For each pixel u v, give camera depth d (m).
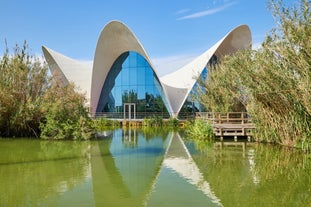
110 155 9.91
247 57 12.33
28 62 16.58
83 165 8.24
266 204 5.08
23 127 15.68
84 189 5.93
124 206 4.98
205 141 13.62
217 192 5.74
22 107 15.27
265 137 12.55
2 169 7.68
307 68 8.12
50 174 7.15
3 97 15.02
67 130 14.59
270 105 11.57
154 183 6.39
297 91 9.27
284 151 10.42
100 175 7.09
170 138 15.16
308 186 6.13
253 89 11.66
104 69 30.22
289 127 11.27
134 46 27.62
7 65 16.28
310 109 8.61
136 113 29.38
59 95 15.95
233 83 14.72
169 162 8.66
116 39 27.25
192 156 9.63
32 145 12.45
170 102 27.73
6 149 11.24
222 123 15.75
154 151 10.74
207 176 6.96
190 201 5.23
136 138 15.24
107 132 19.05
